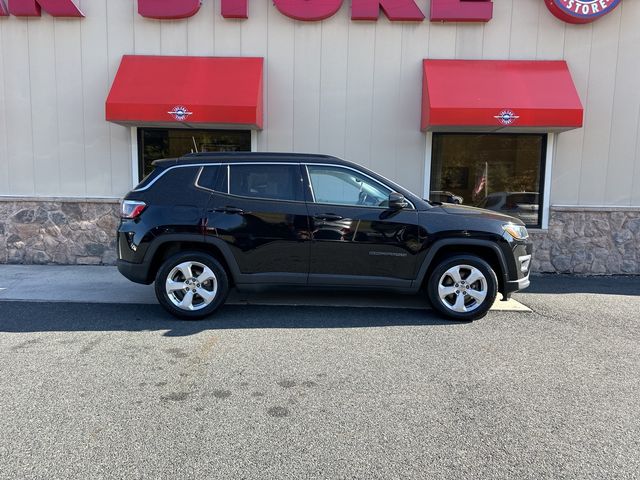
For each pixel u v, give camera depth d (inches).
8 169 342.6
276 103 335.9
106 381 154.9
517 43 329.7
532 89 310.3
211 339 194.9
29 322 215.3
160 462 112.3
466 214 221.6
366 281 219.0
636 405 143.6
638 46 327.3
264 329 207.6
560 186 336.8
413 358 177.6
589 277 331.0
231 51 333.7
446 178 344.5
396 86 333.7
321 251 216.4
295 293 267.1
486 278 218.5
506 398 147.0
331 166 221.3
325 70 333.4
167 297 216.7
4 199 339.3
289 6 320.5
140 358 174.4
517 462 114.0
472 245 218.8
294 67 333.7
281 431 126.6
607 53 328.5
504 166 342.3
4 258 343.9
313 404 141.4
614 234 335.9
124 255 218.7
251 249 216.1
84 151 341.1
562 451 118.8
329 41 331.6
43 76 336.5
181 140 343.9
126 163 341.1
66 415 133.2
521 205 343.9
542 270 339.3
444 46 330.3
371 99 334.6
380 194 220.1
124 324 213.2
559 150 334.6
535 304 257.0
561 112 298.5
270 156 224.1
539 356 181.9
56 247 343.9
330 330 207.2
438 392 150.3
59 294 263.9
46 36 334.0
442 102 303.9
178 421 130.9
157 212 215.6
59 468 109.4
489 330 211.2
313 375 161.5
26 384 152.2
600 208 333.4
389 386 154.0
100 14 332.5
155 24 332.5
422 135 336.8
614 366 173.3
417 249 216.8
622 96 330.6
